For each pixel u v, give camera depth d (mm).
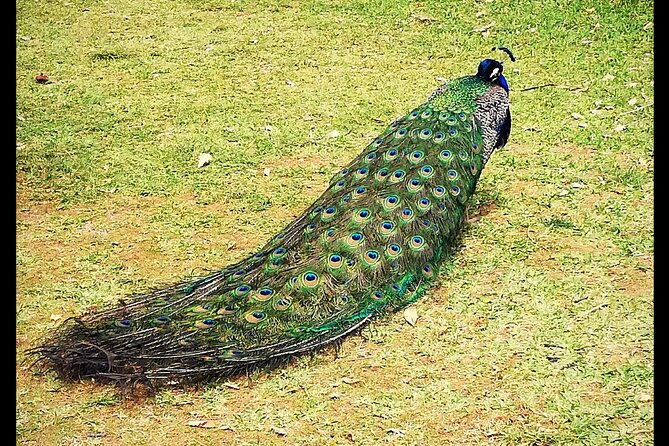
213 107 8898
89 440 4316
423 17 11367
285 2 12531
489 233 6152
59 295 5613
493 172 7113
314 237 5180
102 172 7500
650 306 5223
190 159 7711
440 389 4594
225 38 11148
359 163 5766
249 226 6488
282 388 4613
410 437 4270
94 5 12844
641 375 4609
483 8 11508
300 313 4773
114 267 5945
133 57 10555
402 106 8672
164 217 6672
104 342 4570
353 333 4984
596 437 4207
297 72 9812
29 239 6379
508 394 4535
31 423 4410
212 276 5078
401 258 5137
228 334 4598
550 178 6969
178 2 12867
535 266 5715
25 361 4898
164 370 4418
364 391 4594
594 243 5977
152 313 4758
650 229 6117
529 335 5000
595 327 5047
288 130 8234
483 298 5371
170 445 4277
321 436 4305
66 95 9352
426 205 5371
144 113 8820
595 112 8211
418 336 5004
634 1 11070
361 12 11797
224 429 4367
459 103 6020
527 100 8562
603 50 9797
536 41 10242
